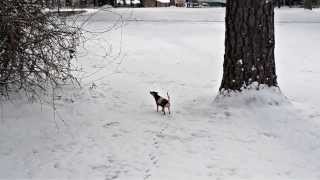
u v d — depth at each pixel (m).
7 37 7.38
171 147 7.09
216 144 7.18
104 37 18.48
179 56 15.49
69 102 8.87
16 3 7.39
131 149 7.03
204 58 15.42
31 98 8.66
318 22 32.81
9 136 7.39
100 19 27.28
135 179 6.12
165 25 27.95
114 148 7.06
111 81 10.92
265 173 6.28
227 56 8.91
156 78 11.73
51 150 7.01
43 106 8.47
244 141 7.29
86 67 12.34
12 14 7.33
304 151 7.00
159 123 8.07
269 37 8.74
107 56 14.05
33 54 7.76
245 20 8.66
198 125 7.95
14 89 8.69
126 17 31.22
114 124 8.00
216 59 15.30
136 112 8.70
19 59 7.79
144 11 39.97
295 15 39.50
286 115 8.23
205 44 19.09
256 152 6.92
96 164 6.57
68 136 7.47
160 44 17.92
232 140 7.33
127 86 10.55
